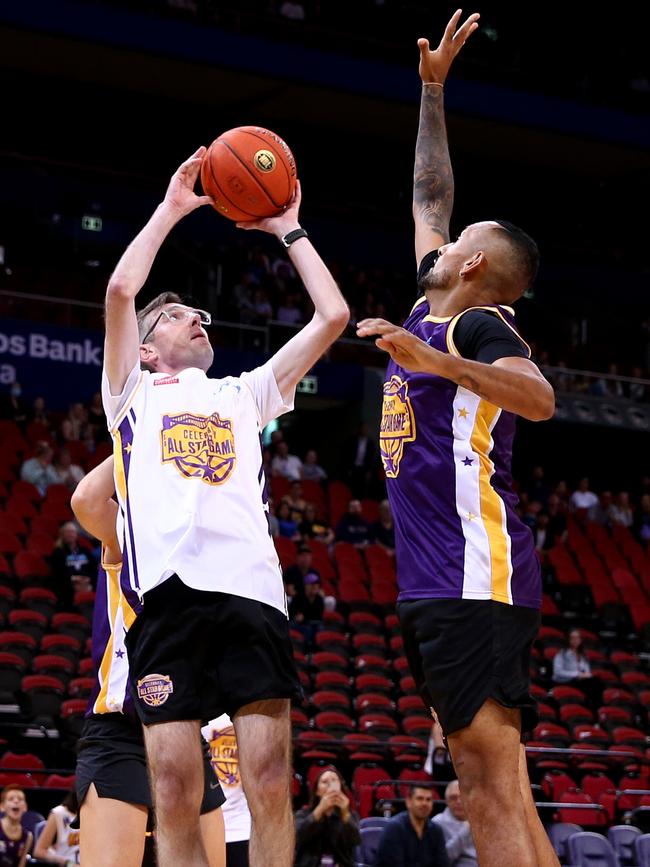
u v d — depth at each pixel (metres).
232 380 3.90
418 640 3.74
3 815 9.97
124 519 3.62
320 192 31.50
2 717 14.47
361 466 24.70
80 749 4.66
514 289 3.93
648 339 31.64
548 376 27.08
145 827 4.54
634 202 33.59
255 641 3.51
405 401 3.85
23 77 27.06
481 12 28.47
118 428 3.75
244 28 26.02
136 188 28.16
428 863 9.83
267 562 3.63
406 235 31.73
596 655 19.62
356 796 13.81
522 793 3.79
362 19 27.69
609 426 26.77
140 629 3.55
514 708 3.66
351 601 19.78
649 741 16.72
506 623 3.66
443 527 3.73
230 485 3.65
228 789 6.43
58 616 16.38
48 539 18.75
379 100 27.11
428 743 15.20
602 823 14.60
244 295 25.83
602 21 29.14
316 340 3.95
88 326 24.12
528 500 25.16
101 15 24.34
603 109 28.83
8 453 21.28
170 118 29.59
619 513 26.02
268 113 29.14
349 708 16.12
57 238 26.92
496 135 29.47
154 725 3.47
